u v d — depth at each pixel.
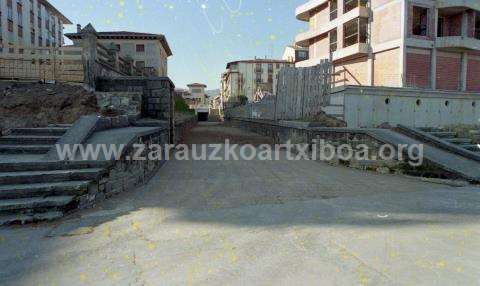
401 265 3.35
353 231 4.32
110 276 3.21
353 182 7.55
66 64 13.34
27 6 41.59
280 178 8.03
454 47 23.09
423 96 13.94
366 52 25.11
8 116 10.48
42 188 5.20
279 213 5.16
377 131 9.45
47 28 49.06
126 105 12.48
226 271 3.27
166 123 11.93
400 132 10.84
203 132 25.55
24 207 4.86
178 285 3.03
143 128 9.30
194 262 3.48
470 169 7.75
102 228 4.50
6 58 13.05
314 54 32.97
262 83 65.50
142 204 5.68
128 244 3.97
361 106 13.07
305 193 6.50
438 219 4.79
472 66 25.03
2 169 5.73
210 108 78.44
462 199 5.96
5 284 3.09
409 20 22.59
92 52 13.00
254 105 26.64
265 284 3.02
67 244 3.98
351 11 25.95
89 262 3.51
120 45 52.59
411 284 2.98
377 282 3.02
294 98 15.73
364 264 3.37
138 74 21.05
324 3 31.16
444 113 14.34
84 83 12.86
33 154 6.80
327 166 9.98
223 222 4.73
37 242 4.05
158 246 3.90
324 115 13.31
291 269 3.29
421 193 6.47
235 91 72.44
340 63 28.56
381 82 24.42
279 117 17.64
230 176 8.27
